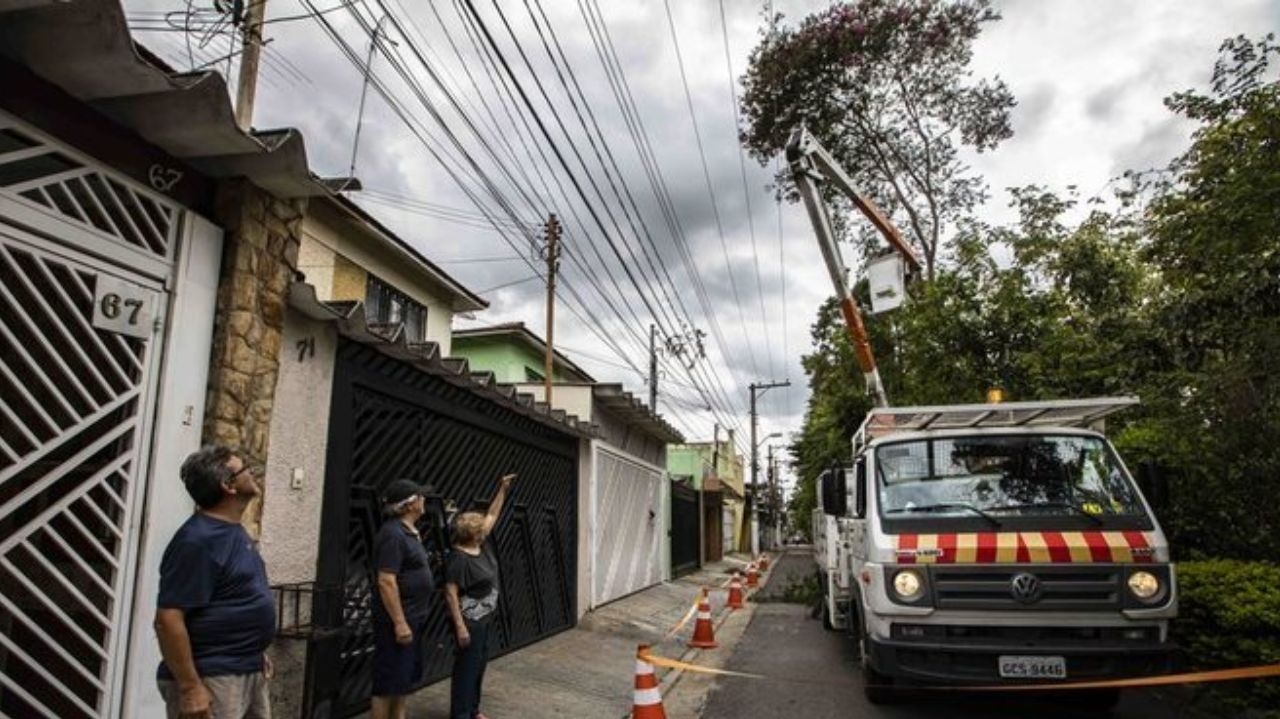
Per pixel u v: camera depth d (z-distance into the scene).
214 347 4.72
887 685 7.11
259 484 4.99
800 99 18.47
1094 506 6.54
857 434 9.62
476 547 5.97
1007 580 6.03
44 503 4.16
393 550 5.02
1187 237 7.92
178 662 2.97
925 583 6.15
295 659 4.77
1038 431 7.30
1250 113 6.79
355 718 6.04
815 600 15.17
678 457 33.44
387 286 15.34
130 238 4.29
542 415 9.60
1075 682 5.79
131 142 4.30
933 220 19.09
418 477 7.18
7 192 3.64
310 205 13.01
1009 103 18.55
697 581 21.70
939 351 12.84
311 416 5.68
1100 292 12.55
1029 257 12.88
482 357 22.48
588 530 12.41
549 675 8.12
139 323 4.26
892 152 19.23
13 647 3.64
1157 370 9.57
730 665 9.47
